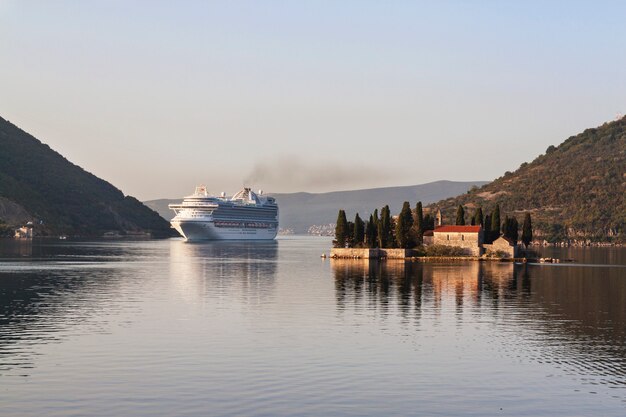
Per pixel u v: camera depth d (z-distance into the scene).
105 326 94.62
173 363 73.31
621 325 98.56
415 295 131.25
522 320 102.44
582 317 105.62
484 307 115.56
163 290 139.25
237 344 83.00
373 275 176.00
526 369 72.94
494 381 68.38
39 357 75.62
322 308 113.12
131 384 65.50
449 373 70.94
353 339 86.81
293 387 65.19
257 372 69.94
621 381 68.81
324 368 71.94
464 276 172.88
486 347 83.12
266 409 59.09
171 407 59.34
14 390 63.66
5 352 78.00
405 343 84.75
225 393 63.09
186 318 102.06
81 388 64.31
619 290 141.88
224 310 110.44
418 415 58.38
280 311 109.62
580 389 66.06
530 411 59.78
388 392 64.25
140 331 90.94
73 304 116.75
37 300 121.88
